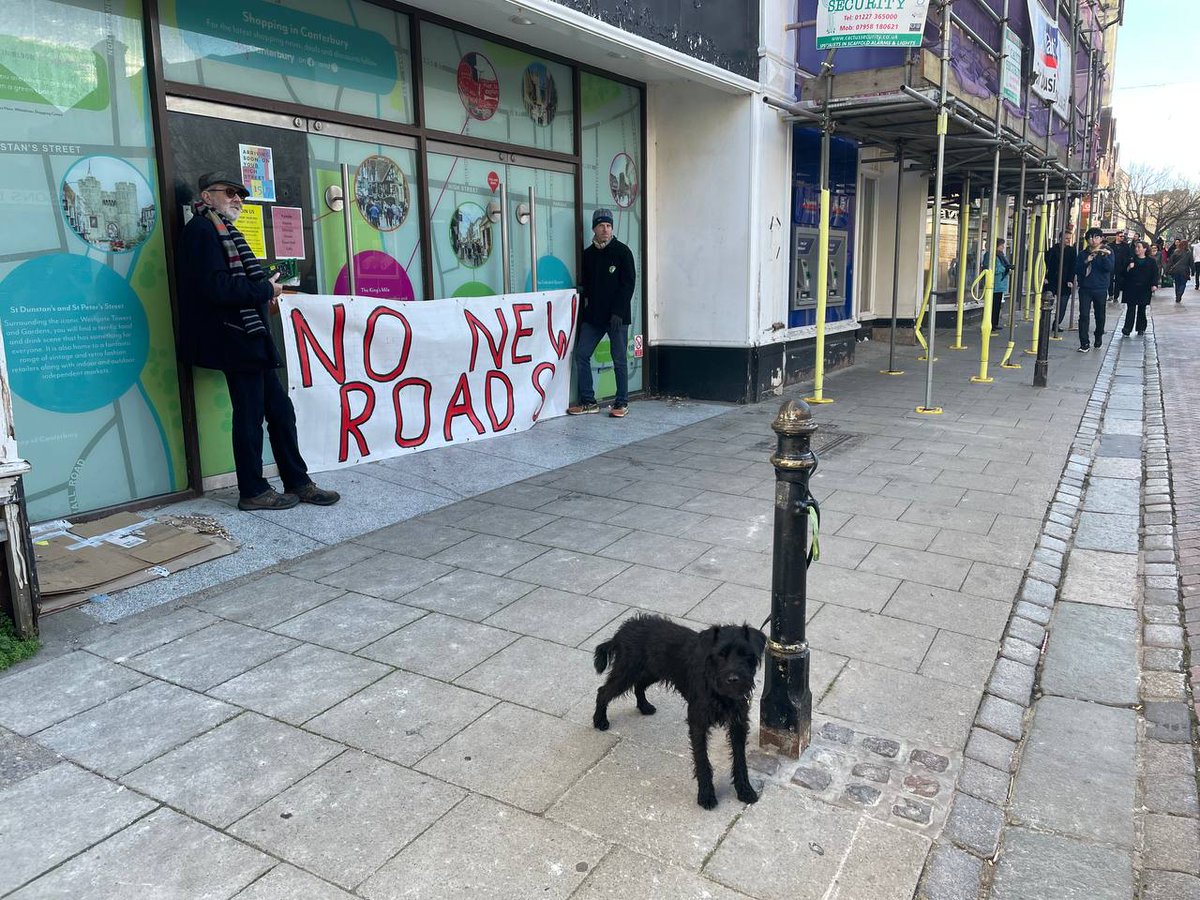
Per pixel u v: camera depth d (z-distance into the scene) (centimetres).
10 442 350
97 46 476
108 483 505
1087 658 376
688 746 300
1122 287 1741
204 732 306
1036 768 296
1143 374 1173
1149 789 285
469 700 329
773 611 290
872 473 654
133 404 512
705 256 936
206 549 468
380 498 572
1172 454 726
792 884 234
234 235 489
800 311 1064
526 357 773
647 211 943
